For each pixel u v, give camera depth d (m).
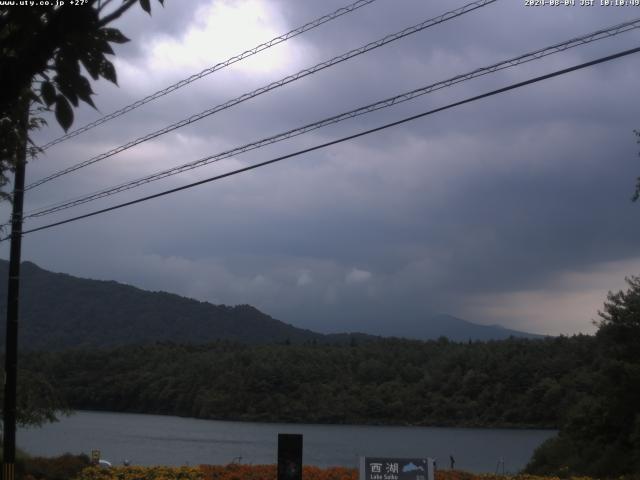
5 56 4.34
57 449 59.38
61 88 4.40
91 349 127.94
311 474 18.36
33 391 29.39
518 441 77.38
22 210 18.69
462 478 19.67
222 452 57.56
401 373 107.69
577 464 30.75
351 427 95.38
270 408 102.50
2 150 6.28
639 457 27.58
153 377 114.81
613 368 29.70
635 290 30.77
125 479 18.42
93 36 4.39
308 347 121.19
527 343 102.19
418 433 87.00
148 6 4.54
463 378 99.31
